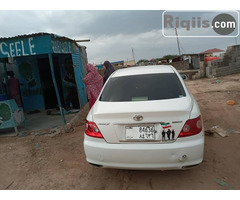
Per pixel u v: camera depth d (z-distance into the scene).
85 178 3.01
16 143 4.57
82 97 7.91
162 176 2.87
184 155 2.21
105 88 3.15
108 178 2.96
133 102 2.61
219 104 6.51
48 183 2.95
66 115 6.71
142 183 2.76
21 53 4.84
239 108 5.87
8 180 3.13
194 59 22.45
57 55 7.78
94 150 2.45
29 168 3.43
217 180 2.69
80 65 8.37
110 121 2.37
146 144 2.29
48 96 8.12
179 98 2.58
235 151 3.40
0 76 7.38
